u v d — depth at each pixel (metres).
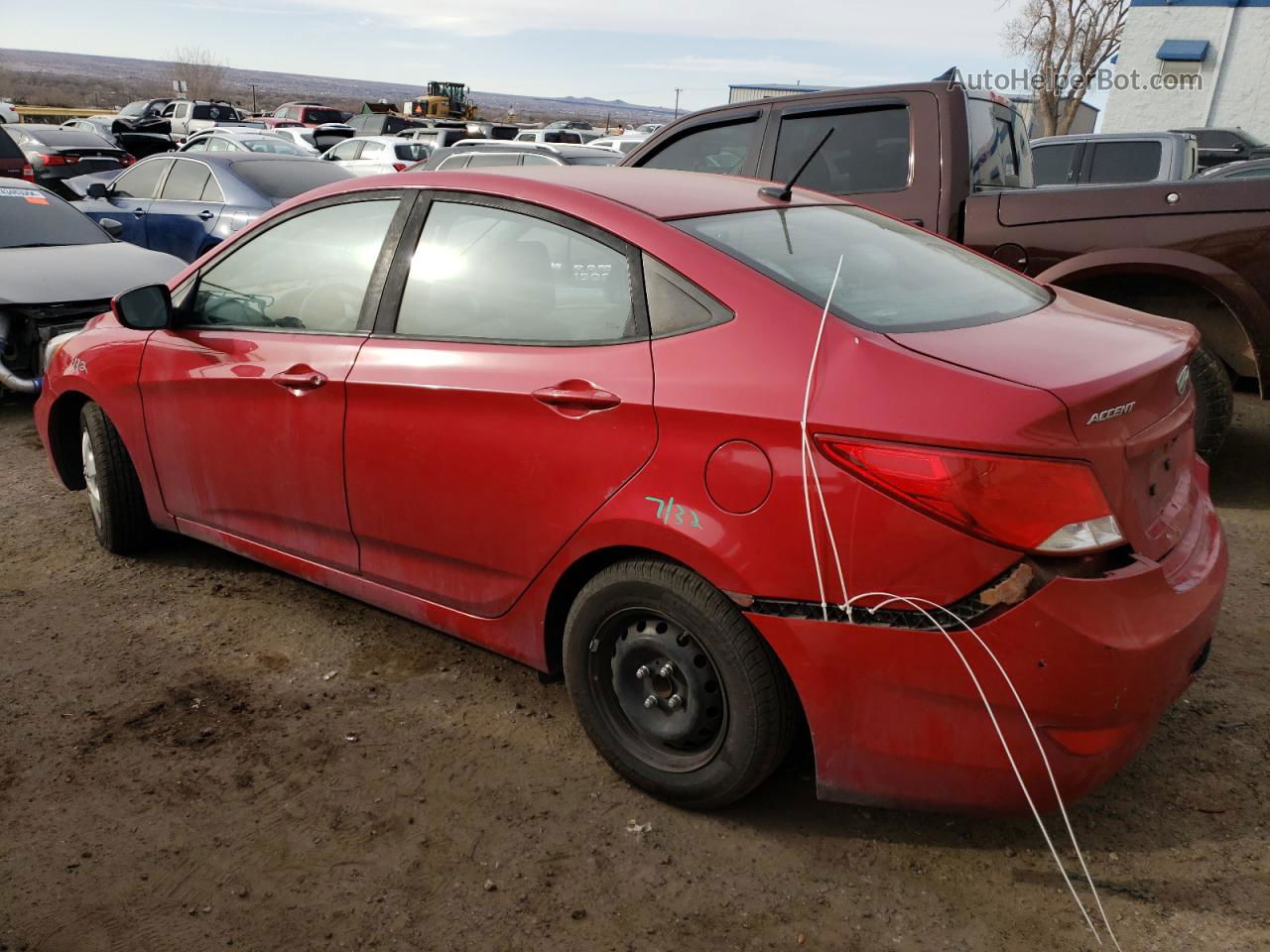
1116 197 4.93
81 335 4.29
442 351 2.94
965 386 2.15
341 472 3.21
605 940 2.26
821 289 2.55
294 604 3.92
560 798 2.75
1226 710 3.09
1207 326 5.04
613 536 2.55
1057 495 2.08
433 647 3.59
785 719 2.44
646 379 2.50
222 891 2.41
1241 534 4.54
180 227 9.86
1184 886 2.37
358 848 2.56
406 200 3.19
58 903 2.36
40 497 5.14
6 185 7.69
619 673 2.69
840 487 2.20
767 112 6.07
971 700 2.16
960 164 5.42
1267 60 20.67
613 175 3.18
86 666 3.45
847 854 2.52
